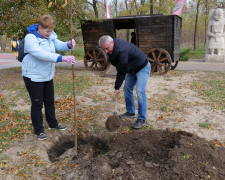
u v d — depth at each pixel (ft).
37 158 9.37
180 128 12.03
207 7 70.69
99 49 30.53
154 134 10.89
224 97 17.31
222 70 29.99
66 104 16.12
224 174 7.45
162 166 7.98
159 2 54.54
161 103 16.28
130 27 36.32
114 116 10.84
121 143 10.70
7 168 8.59
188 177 7.28
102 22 30.27
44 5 25.07
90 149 10.56
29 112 14.80
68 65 38.37
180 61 43.86
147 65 11.77
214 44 40.32
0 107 15.60
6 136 11.14
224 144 10.12
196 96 17.93
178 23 28.02
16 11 24.39
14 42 50.14
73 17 26.66
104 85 22.45
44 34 9.41
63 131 11.95
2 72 29.78
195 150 8.47
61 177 8.09
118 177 7.72
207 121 12.91
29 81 10.01
